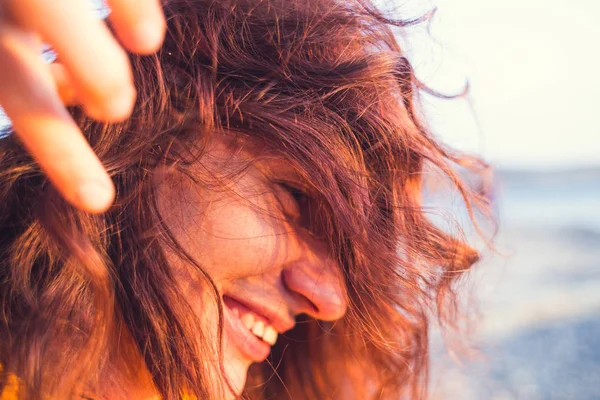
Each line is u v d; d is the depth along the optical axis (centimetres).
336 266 67
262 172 62
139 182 60
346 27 70
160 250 60
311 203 66
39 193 58
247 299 65
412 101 75
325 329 93
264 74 63
